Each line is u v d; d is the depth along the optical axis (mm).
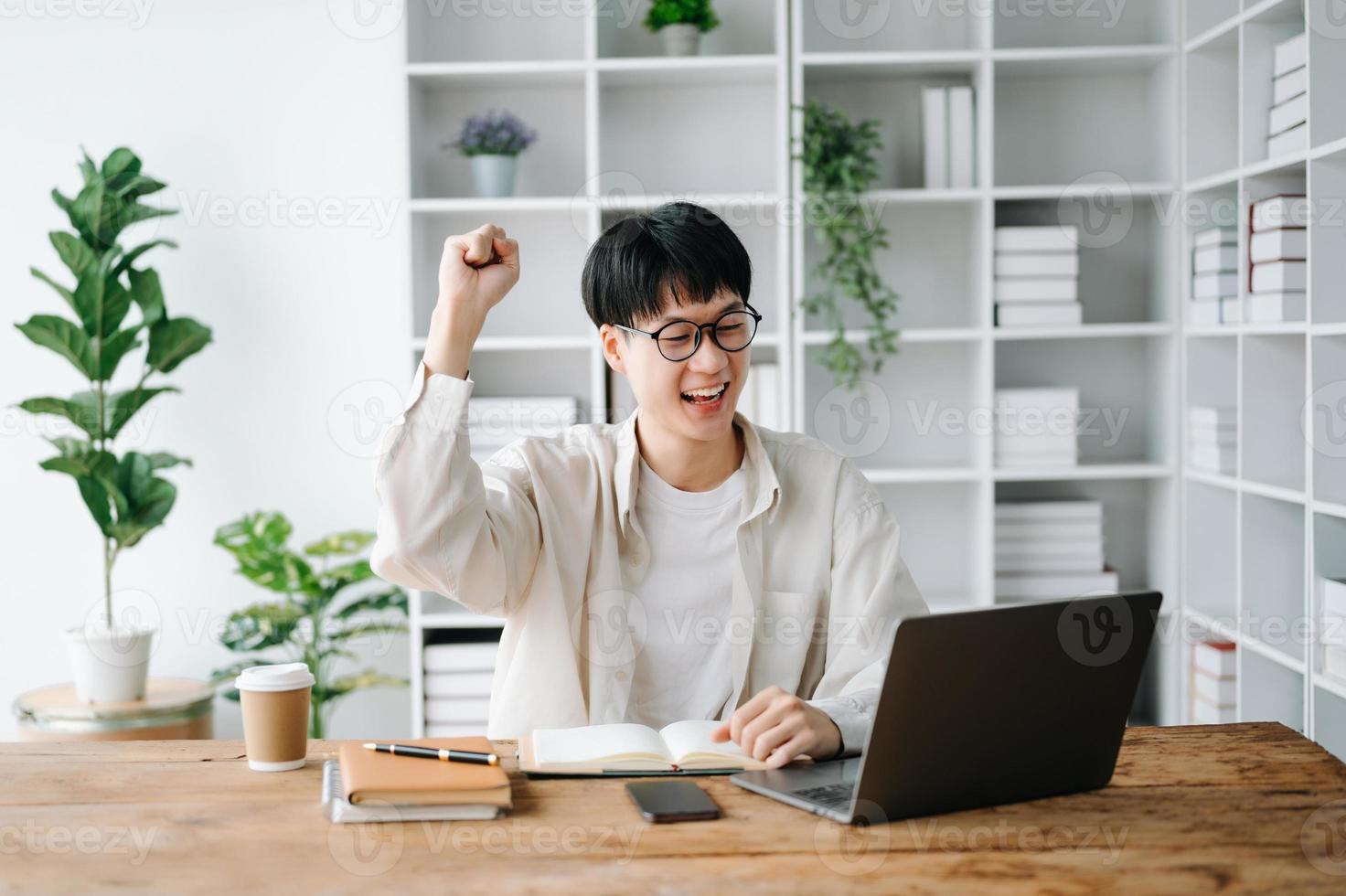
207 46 3328
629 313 1517
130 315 3342
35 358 3369
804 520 1681
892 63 3021
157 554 3387
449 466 1375
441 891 911
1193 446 3027
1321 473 2391
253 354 3365
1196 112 3014
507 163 3074
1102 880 926
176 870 953
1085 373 3322
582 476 1667
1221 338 3021
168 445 3365
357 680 3111
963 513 3352
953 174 3084
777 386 3068
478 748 1218
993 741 1084
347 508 3381
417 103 3156
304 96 3332
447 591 1461
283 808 1100
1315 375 2379
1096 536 3125
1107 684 1126
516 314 3324
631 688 1662
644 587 1668
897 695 1021
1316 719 2404
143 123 3342
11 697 3406
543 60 3281
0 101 3340
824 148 3014
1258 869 948
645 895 902
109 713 2844
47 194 3355
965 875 937
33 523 3393
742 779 1169
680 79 3172
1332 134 2391
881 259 3303
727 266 1495
